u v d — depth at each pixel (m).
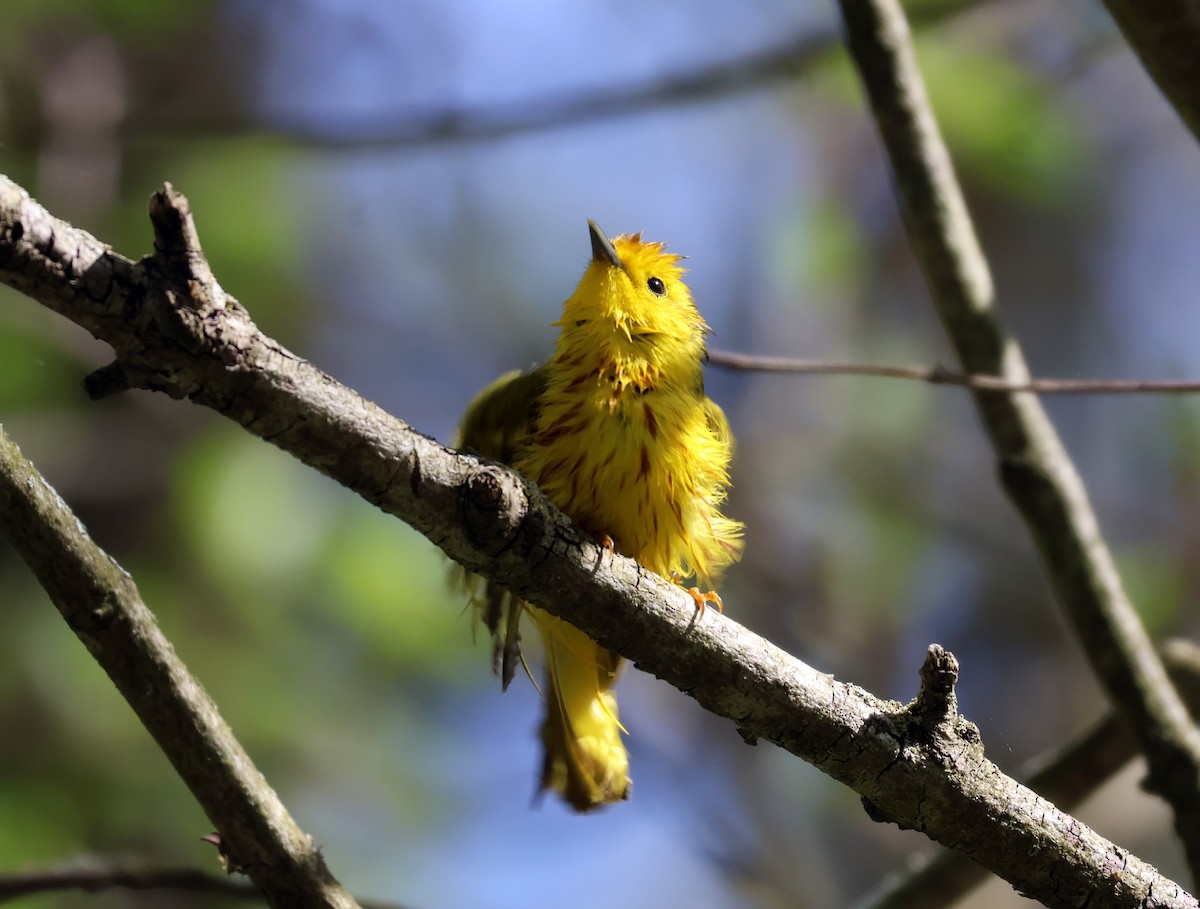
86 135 11.29
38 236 3.82
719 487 7.60
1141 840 13.43
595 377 7.13
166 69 14.71
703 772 14.62
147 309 3.98
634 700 14.98
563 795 7.36
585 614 4.95
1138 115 16.33
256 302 13.28
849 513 15.45
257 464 11.69
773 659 5.07
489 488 4.57
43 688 10.91
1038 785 7.98
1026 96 12.52
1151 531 14.95
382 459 4.46
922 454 15.92
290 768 11.66
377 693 12.11
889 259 16.14
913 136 8.06
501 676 7.41
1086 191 15.52
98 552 4.98
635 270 7.55
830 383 16.05
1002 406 7.77
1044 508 7.57
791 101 16.19
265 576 11.39
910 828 5.23
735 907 14.66
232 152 12.23
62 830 10.42
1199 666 8.44
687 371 7.59
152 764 11.03
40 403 12.32
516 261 16.77
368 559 11.58
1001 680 15.38
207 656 11.25
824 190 15.98
